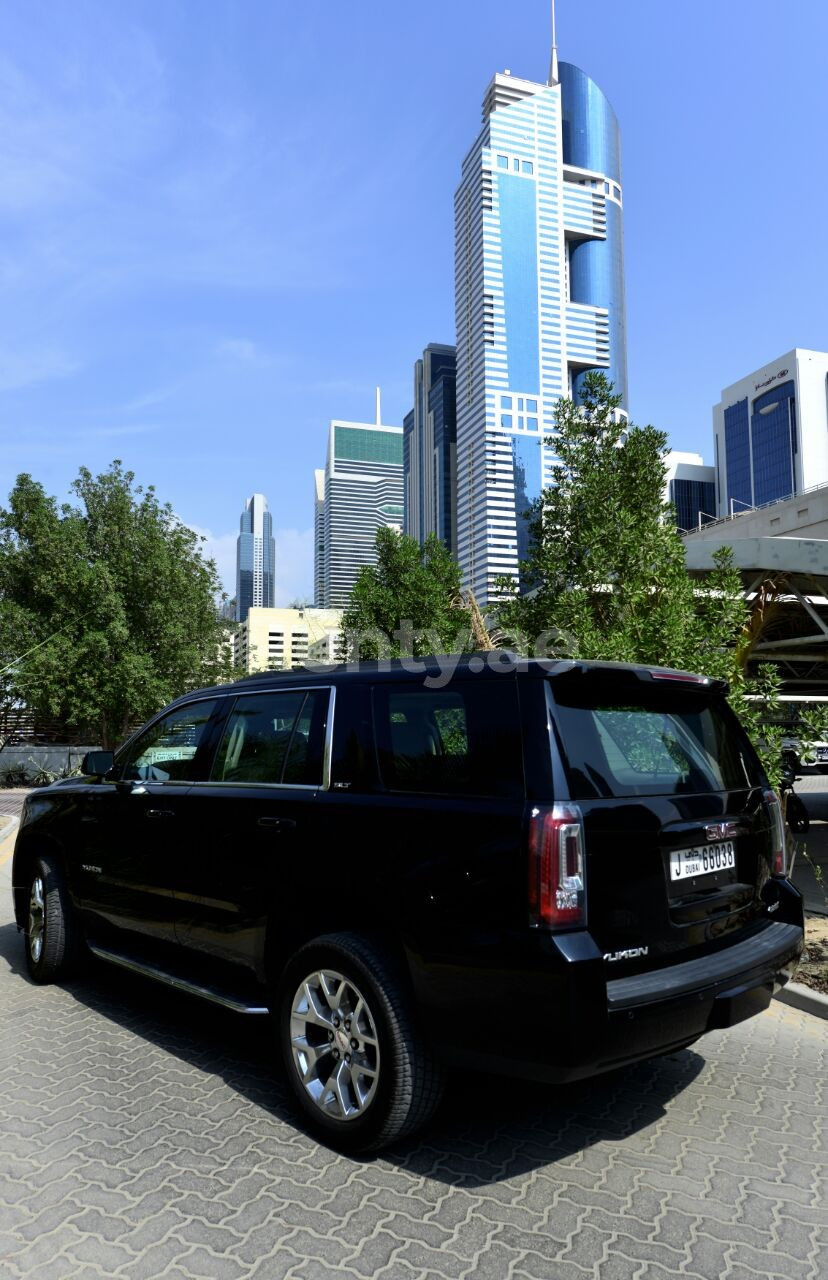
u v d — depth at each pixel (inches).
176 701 192.7
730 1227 108.3
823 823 566.6
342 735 144.1
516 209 6958.7
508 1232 106.4
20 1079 153.3
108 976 220.5
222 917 155.9
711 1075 160.9
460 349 7081.7
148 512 1293.1
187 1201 112.7
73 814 205.3
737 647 290.4
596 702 127.2
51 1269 98.0
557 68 7805.1
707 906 128.7
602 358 7313.0
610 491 309.7
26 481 1203.2
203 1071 157.6
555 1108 144.7
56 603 1187.9
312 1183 117.8
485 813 117.0
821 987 208.7
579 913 110.0
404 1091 120.1
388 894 125.3
